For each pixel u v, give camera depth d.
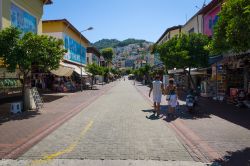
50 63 16.73
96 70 52.56
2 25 20.83
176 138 8.99
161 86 14.33
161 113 14.84
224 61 20.48
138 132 9.91
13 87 22.92
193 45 19.59
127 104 19.86
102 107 17.98
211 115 13.81
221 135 9.36
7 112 15.42
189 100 14.48
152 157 6.96
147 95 29.42
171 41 22.50
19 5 24.28
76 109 16.91
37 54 15.22
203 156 7.04
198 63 19.44
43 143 8.46
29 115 14.30
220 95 21.62
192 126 11.02
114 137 9.14
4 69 20.98
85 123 11.88
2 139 9.05
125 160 6.73
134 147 7.89
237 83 20.92
